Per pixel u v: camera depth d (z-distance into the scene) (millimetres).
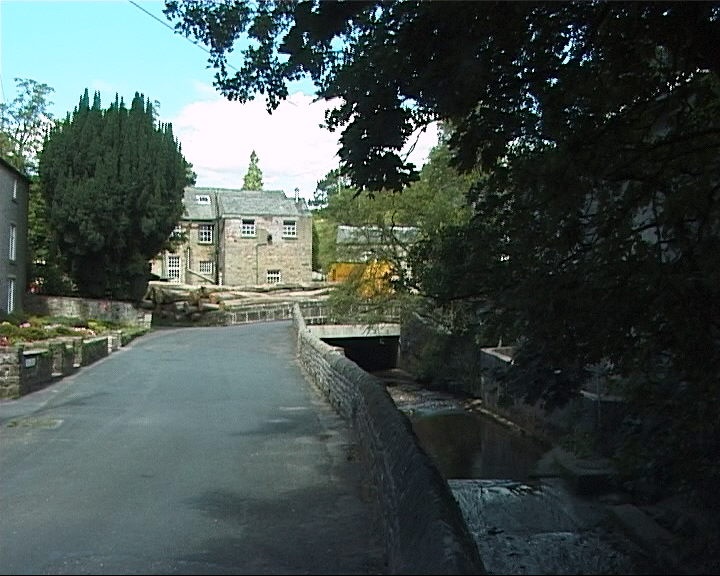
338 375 14109
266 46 8352
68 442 11469
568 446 15445
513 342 10180
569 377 9750
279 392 17062
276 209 59281
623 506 12094
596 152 8062
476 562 4191
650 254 8250
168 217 38094
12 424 13047
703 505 10492
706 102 8688
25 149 52219
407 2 7152
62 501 8109
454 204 26219
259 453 10594
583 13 7711
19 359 16188
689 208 8156
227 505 7949
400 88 7480
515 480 15273
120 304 36156
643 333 8805
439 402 27547
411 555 4457
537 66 8070
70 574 5824
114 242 36812
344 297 33062
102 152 36438
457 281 10492
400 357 38344
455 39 7219
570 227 8656
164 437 11828
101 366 22141
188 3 8312
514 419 22266
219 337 32375
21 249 35438
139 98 38250
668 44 7965
